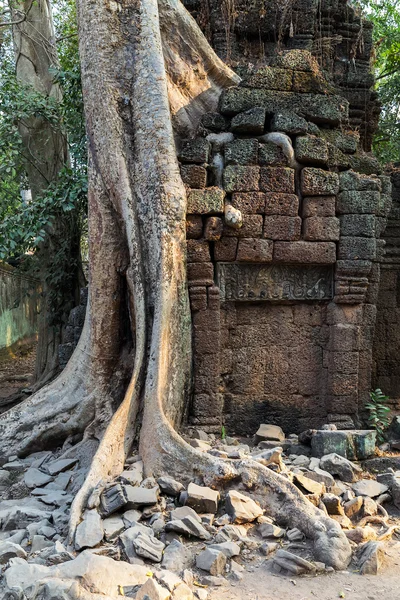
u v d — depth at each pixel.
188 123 6.20
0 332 14.83
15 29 9.75
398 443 5.64
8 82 8.84
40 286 10.70
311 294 5.98
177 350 5.33
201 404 5.72
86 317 5.95
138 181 5.56
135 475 4.37
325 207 5.88
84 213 9.09
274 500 4.06
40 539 3.78
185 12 6.32
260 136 5.96
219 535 3.72
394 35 12.54
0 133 8.62
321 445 5.13
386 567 3.56
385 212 6.18
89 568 3.19
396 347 7.33
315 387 6.05
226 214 5.61
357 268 5.89
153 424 4.70
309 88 6.06
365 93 8.48
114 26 5.73
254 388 5.96
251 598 3.19
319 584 3.34
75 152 8.55
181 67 6.27
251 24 8.02
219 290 5.74
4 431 5.68
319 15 8.43
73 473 5.00
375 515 4.24
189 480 4.34
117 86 5.70
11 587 2.99
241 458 4.57
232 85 6.53
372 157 6.27
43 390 5.91
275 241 5.82
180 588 3.13
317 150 5.88
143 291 5.36
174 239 5.44
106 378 5.65
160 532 3.78
